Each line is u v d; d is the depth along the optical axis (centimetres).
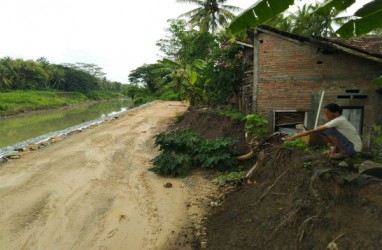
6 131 2111
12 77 5184
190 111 1345
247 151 685
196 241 407
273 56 737
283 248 310
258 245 340
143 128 1367
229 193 533
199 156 697
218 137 796
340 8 326
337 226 275
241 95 971
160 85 3158
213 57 1067
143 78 5075
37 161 825
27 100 4347
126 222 466
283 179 414
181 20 2484
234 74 959
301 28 1912
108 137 1165
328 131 405
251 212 413
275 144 578
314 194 331
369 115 709
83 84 7219
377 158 413
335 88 717
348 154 392
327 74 717
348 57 704
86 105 5644
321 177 329
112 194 580
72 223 464
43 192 592
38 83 5909
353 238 249
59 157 866
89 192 591
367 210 260
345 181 296
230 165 655
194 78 1330
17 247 400
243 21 334
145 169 739
